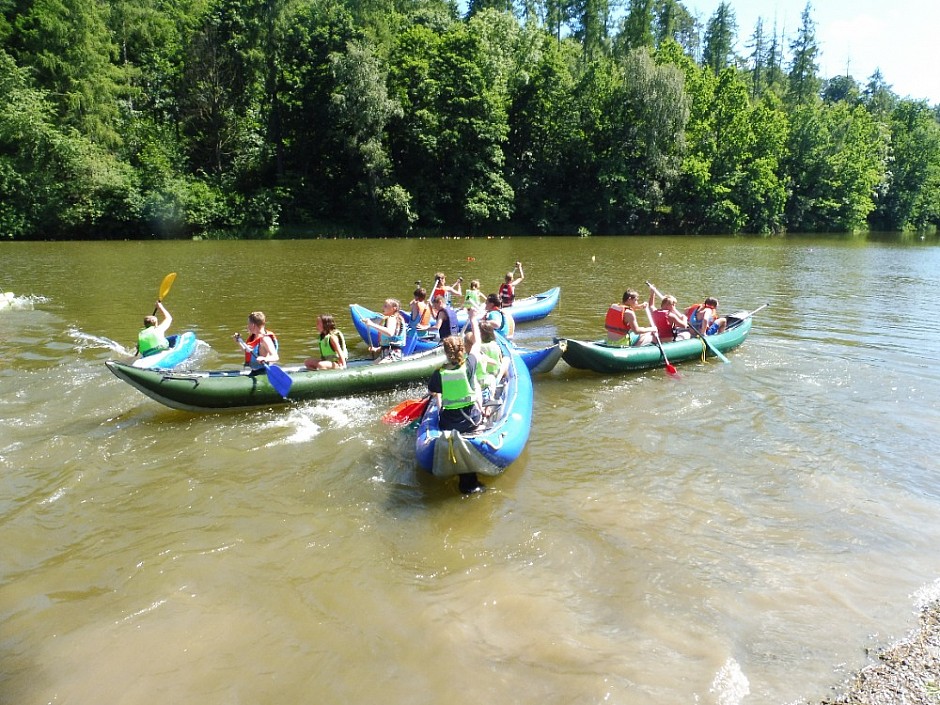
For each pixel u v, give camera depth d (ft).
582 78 143.23
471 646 12.37
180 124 128.36
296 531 16.61
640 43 178.50
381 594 14.02
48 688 11.62
